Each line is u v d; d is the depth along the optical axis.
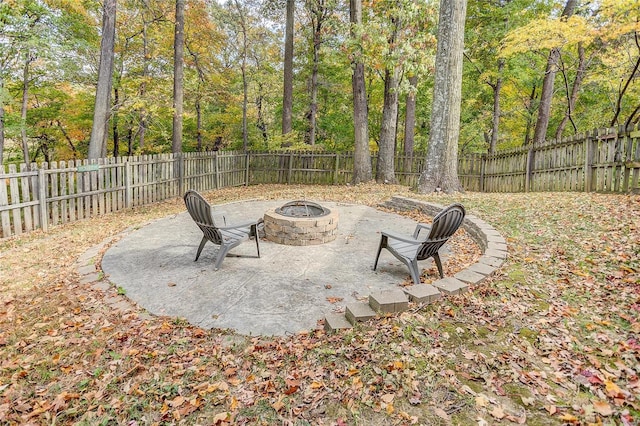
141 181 9.66
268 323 3.17
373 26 11.09
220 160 13.51
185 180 11.62
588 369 2.16
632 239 4.08
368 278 4.27
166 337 2.96
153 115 13.55
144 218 7.78
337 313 3.26
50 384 2.45
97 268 4.61
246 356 2.65
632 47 10.43
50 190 7.05
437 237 3.99
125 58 13.89
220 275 4.34
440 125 9.22
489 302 3.12
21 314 3.46
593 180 7.34
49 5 10.30
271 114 21.25
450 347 2.49
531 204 6.59
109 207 8.60
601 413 1.81
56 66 10.41
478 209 6.87
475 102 17.11
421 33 10.82
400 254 4.25
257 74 18.09
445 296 3.25
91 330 3.11
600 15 8.82
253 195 11.56
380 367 2.34
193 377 2.43
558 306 2.98
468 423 1.85
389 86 13.09
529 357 2.34
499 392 2.04
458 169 13.23
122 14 13.41
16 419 2.13
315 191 12.13
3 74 9.74
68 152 14.87
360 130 13.70
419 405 2.00
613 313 2.76
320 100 20.19
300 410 2.06
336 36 16.23
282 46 20.61
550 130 16.83
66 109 13.30
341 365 2.42
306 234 5.61
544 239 4.67
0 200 6.05
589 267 3.65
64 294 3.85
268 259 4.94
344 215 7.92
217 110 19.56
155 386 2.35
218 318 3.27
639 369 2.10
